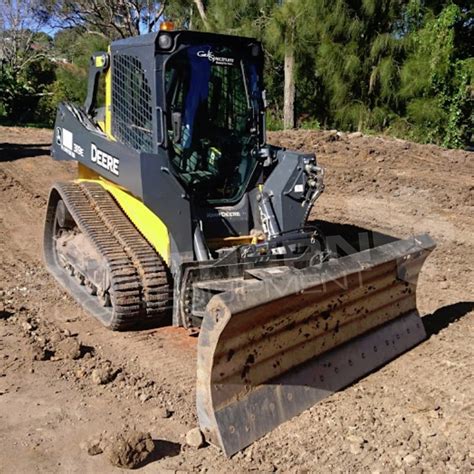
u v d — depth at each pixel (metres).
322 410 4.38
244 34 20.55
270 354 4.19
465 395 4.63
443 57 19.20
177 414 4.39
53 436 4.09
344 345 4.81
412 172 12.68
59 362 5.14
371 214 10.15
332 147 14.73
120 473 3.72
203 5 24.55
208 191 5.91
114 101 6.10
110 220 6.11
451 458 3.90
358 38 20.11
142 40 5.57
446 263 7.88
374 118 20.44
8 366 5.01
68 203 6.37
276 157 6.02
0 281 7.20
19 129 18.73
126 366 5.11
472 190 11.34
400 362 5.12
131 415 4.36
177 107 5.66
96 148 6.29
